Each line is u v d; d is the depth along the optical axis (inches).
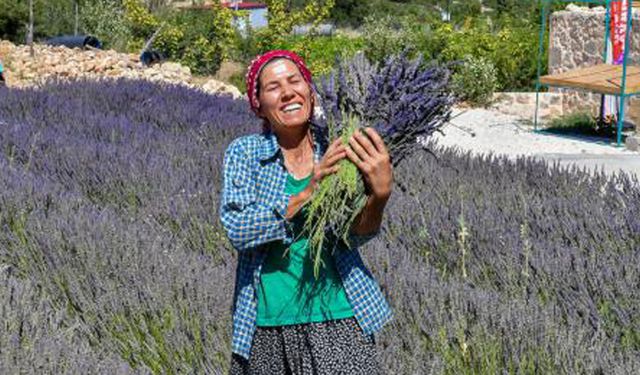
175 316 197.5
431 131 130.9
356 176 124.6
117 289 217.0
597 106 669.3
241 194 129.8
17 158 399.9
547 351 183.2
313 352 130.3
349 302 130.9
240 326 132.8
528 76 791.1
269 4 908.6
